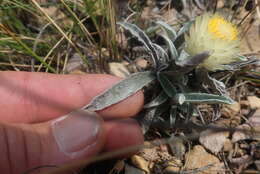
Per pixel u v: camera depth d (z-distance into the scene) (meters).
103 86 0.11
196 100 0.10
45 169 0.10
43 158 0.09
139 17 0.14
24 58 0.13
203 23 0.10
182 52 0.11
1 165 0.09
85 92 0.11
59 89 0.11
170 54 0.11
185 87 0.11
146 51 0.12
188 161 0.11
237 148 0.11
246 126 0.12
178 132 0.12
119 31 0.14
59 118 0.10
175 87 0.11
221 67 0.10
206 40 0.10
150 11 0.15
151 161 0.11
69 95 0.11
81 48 0.14
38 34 0.13
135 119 0.12
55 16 0.14
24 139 0.09
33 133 0.09
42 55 0.14
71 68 0.13
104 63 0.13
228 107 0.12
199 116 0.12
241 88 0.13
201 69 0.11
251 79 0.12
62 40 0.14
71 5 0.14
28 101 0.11
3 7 0.13
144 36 0.11
